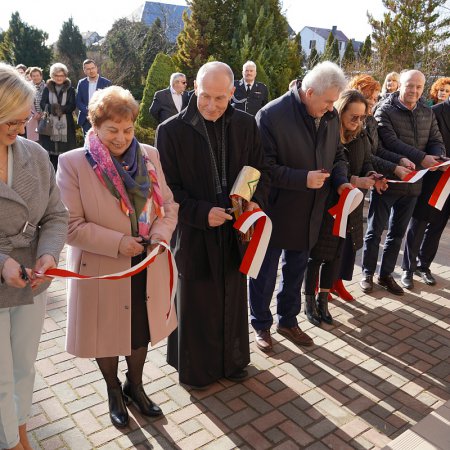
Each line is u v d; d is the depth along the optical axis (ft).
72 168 6.67
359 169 11.07
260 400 8.58
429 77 51.70
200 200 7.91
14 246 5.64
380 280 13.84
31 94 5.19
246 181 7.62
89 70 26.81
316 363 9.84
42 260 5.74
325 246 10.71
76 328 7.11
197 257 8.08
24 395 6.48
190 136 7.77
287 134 9.27
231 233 8.21
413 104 12.36
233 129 7.97
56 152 24.49
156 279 7.26
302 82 9.27
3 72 5.01
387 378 9.45
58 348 9.89
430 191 13.00
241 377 9.09
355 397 8.80
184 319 8.35
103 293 6.97
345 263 12.39
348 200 9.50
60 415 7.93
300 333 10.55
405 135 12.41
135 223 6.82
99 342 7.11
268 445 7.50
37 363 9.34
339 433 7.83
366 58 63.10
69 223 6.61
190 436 7.61
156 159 7.37
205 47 53.98
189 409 8.25
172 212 7.39
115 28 78.59
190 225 7.88
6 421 6.06
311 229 9.84
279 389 8.93
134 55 76.33
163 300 7.44
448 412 7.92
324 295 11.49
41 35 89.86
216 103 7.41
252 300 10.29
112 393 7.87
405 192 12.33
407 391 9.06
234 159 8.04
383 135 12.47
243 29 53.11
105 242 6.56
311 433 7.80
